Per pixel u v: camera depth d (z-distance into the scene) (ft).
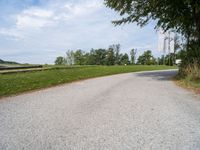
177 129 17.61
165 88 40.42
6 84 43.01
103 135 16.33
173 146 14.47
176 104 26.37
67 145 14.65
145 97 30.86
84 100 28.96
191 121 19.67
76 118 20.54
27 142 15.16
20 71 74.23
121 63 359.46
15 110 23.77
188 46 60.75
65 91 37.37
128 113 22.20
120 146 14.46
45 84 45.98
